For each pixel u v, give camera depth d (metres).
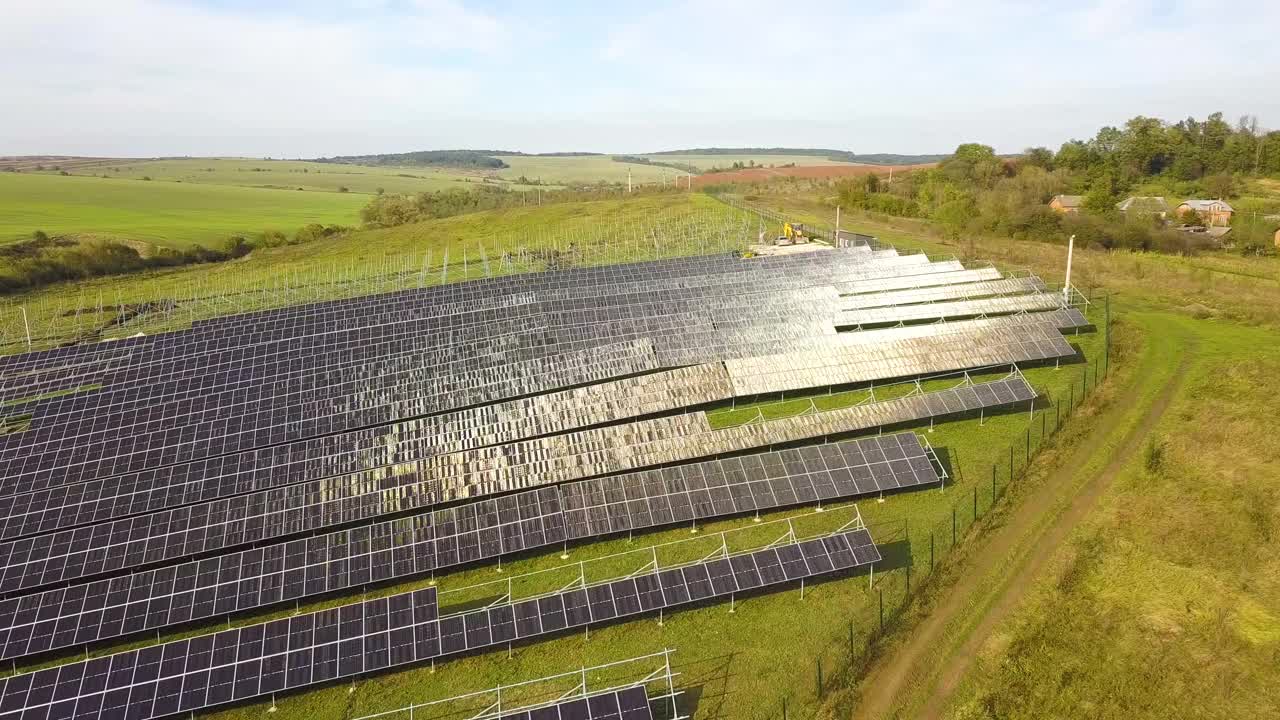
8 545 47.66
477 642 38.75
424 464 53.12
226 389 67.94
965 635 38.84
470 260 148.12
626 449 54.06
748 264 101.44
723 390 63.88
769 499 48.62
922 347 68.75
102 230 191.25
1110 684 34.94
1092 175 197.12
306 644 38.28
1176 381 63.75
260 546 49.19
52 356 79.88
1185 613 38.78
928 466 50.59
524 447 54.00
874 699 35.75
